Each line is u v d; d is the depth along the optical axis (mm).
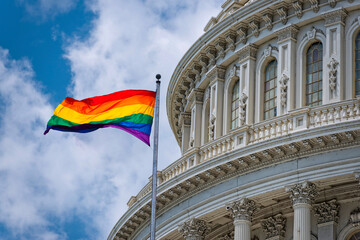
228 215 52531
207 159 54219
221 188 51812
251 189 50375
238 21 58781
